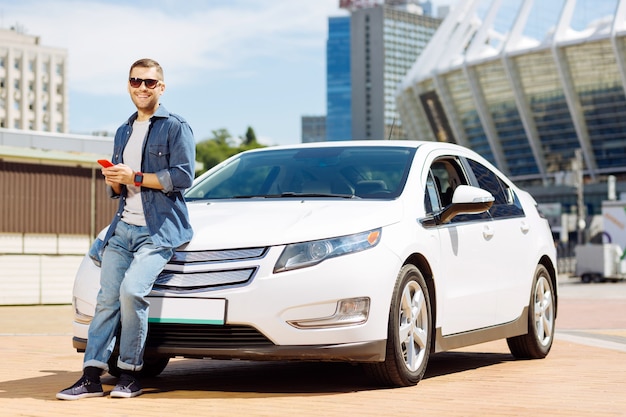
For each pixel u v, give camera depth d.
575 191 92.44
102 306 5.14
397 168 6.13
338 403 4.88
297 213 5.48
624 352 8.26
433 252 5.83
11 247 19.69
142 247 5.09
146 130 5.18
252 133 154.00
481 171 7.13
